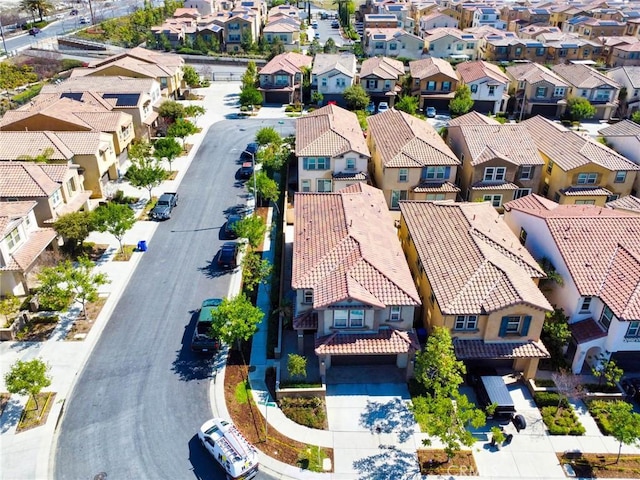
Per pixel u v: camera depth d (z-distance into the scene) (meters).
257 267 40.84
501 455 29.19
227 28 123.44
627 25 128.12
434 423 27.33
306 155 52.00
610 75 92.31
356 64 102.25
